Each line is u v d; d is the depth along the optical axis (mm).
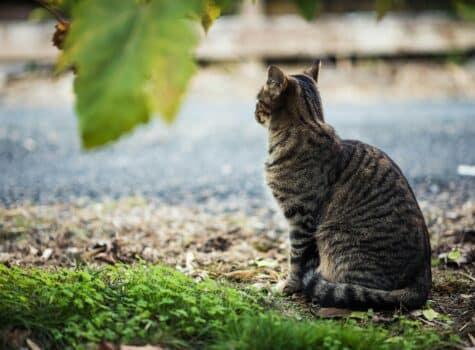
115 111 911
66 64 1443
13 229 5305
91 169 8320
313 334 3076
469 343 3312
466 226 5461
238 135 10539
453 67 14477
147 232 5387
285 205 4133
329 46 14133
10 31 14070
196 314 3311
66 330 3020
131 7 973
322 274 4008
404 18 14312
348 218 3891
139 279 3723
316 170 4023
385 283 3781
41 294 3357
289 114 4156
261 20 14227
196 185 7453
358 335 3141
